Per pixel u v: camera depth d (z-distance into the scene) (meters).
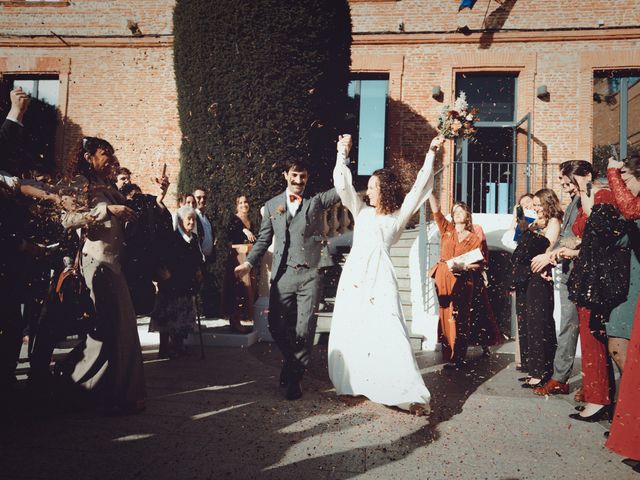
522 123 10.66
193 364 5.07
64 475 2.37
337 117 7.90
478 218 8.35
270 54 7.25
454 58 10.95
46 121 11.68
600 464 2.64
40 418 3.23
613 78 10.84
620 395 2.64
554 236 4.41
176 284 5.29
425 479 2.41
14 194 3.12
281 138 7.25
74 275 3.29
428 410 3.48
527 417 3.46
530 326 4.37
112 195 3.49
